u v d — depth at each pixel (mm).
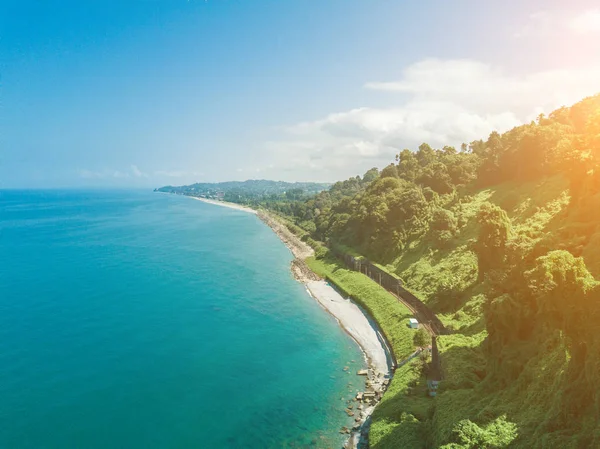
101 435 50469
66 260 148500
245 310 97125
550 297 36594
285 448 48750
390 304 90188
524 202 98438
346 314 93938
